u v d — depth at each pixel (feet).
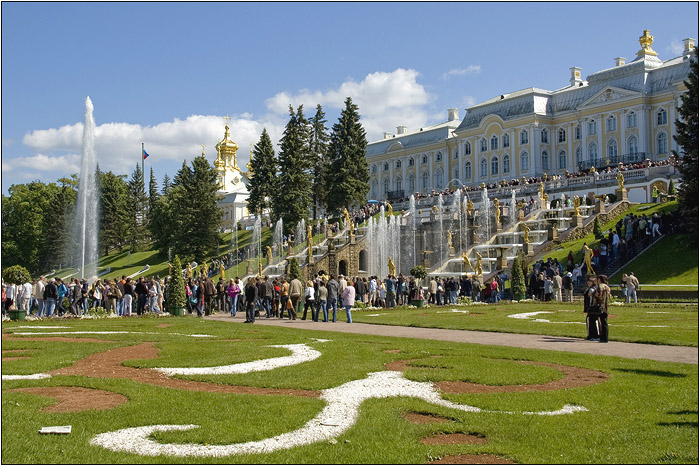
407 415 41.14
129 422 38.55
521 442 35.58
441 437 36.99
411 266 242.99
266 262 277.64
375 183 474.49
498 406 42.50
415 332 90.27
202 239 324.19
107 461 32.14
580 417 40.34
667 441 35.65
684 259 153.99
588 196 246.47
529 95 362.74
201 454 33.30
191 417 39.68
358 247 246.27
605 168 318.45
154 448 34.12
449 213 241.14
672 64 310.65
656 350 69.05
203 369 55.77
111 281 139.54
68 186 417.28
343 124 336.70
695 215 158.20
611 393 46.57
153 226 373.61
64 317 118.93
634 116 317.01
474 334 86.63
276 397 45.24
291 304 119.44
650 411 41.78
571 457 33.32
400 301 150.41
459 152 401.90
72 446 34.24
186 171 375.45
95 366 58.03
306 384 49.11
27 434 36.06
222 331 89.92
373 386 48.49
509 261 189.67
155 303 137.08
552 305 134.00
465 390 47.73
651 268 155.02
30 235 388.78
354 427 37.83
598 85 340.59
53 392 46.91
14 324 103.35
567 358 61.87
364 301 146.61
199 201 323.78
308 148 339.36
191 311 140.15
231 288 127.03
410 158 447.42
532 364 58.90
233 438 35.63
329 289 111.55
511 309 126.31
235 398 44.55
